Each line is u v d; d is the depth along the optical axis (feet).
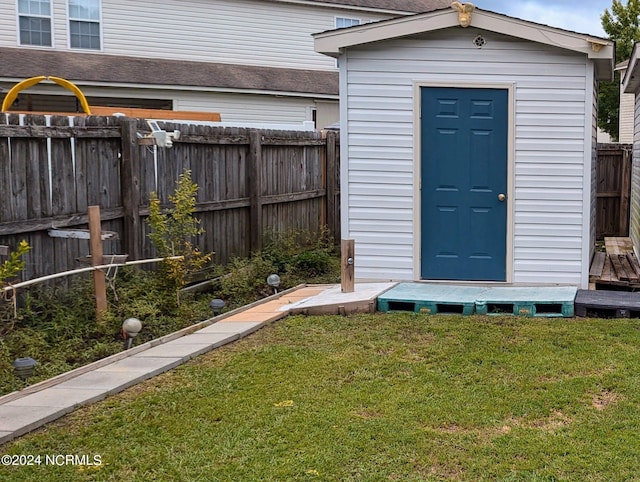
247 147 30.07
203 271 26.61
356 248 25.29
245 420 13.55
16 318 17.85
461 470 11.35
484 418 13.43
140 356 17.97
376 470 11.37
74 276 21.08
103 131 22.04
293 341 19.20
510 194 24.08
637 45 24.73
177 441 12.67
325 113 63.21
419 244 24.82
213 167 27.86
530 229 24.14
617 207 44.47
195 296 25.63
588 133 23.47
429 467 11.46
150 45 58.03
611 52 22.38
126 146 22.91
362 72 24.49
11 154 18.80
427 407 14.02
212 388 15.49
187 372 16.78
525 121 23.82
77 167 21.15
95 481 11.26
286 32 63.26
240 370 16.69
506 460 11.67
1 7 53.16
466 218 24.49
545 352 17.56
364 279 25.39
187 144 26.23
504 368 16.40
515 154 23.97
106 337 19.48
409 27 23.40
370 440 12.49
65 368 17.08
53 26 54.95
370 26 23.59
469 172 24.32
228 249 28.91
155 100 56.65
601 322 20.49
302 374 16.25
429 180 24.58
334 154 38.63
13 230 18.67
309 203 36.35
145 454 12.17
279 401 14.53
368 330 20.03
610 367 16.34
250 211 30.22
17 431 13.03
